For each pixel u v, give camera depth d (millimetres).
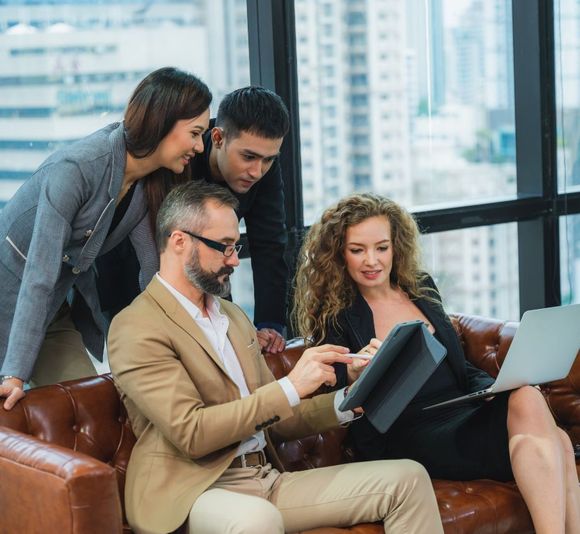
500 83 5176
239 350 3098
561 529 3027
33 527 2645
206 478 2867
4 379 2988
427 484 2926
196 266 2939
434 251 5051
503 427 3223
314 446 3432
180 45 4191
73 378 3312
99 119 4055
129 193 3211
